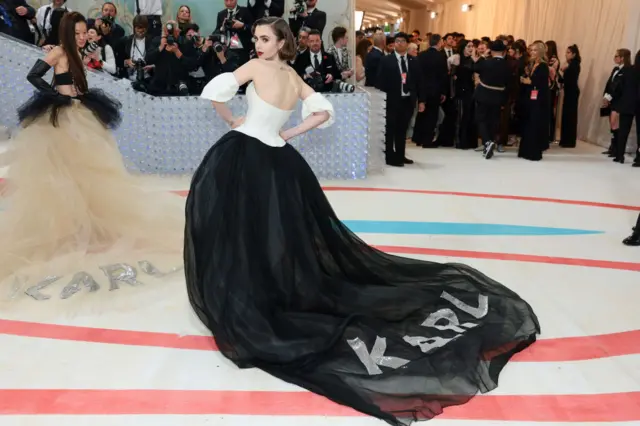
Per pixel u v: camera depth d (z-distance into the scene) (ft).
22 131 12.15
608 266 13.94
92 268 12.22
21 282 11.60
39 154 12.01
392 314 10.29
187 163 21.22
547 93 26.68
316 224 10.56
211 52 21.59
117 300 11.32
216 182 9.71
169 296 11.62
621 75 26.43
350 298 10.50
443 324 10.07
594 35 32.83
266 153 9.91
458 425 7.96
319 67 22.02
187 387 8.73
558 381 9.09
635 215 18.24
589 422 8.14
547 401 8.57
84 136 12.36
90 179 12.57
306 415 8.12
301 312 9.95
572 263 14.06
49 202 12.10
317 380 8.70
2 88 20.56
